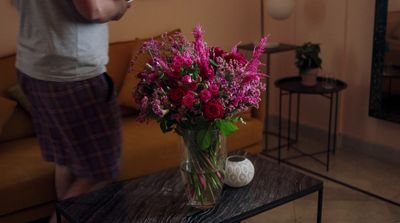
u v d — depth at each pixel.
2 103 2.29
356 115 3.19
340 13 3.13
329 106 3.34
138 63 2.58
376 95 2.95
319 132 3.44
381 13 2.80
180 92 1.33
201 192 1.50
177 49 1.44
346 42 3.14
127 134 2.43
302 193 1.65
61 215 1.67
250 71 1.40
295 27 3.45
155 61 1.40
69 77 1.70
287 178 1.75
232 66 1.38
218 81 1.35
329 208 2.45
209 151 1.46
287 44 3.34
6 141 2.39
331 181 2.78
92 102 1.77
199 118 1.38
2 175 1.99
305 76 2.94
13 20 2.58
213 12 3.34
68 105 1.75
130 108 2.72
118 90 2.72
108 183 1.97
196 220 1.47
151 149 2.28
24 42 1.73
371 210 2.42
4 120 2.28
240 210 1.52
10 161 2.13
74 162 1.87
